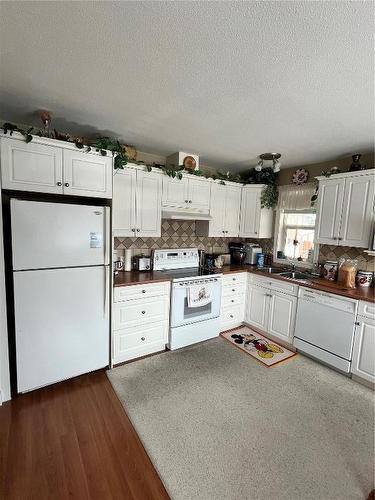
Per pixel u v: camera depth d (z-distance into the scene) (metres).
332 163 3.30
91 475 1.52
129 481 1.49
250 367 2.72
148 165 2.91
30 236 2.02
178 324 2.98
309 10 1.07
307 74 1.52
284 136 2.54
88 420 1.93
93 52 1.39
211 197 3.53
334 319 2.65
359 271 2.90
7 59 1.46
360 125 2.21
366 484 1.51
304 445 1.77
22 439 1.74
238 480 1.52
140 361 2.77
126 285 2.60
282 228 3.94
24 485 1.44
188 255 3.59
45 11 1.12
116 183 2.72
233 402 2.18
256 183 3.87
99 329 2.44
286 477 1.54
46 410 2.01
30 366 2.13
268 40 1.25
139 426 1.89
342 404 2.19
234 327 3.70
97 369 2.55
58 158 2.12
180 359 2.84
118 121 2.30
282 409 2.11
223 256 3.98
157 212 3.04
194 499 1.41
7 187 1.93
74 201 2.63
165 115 2.16
